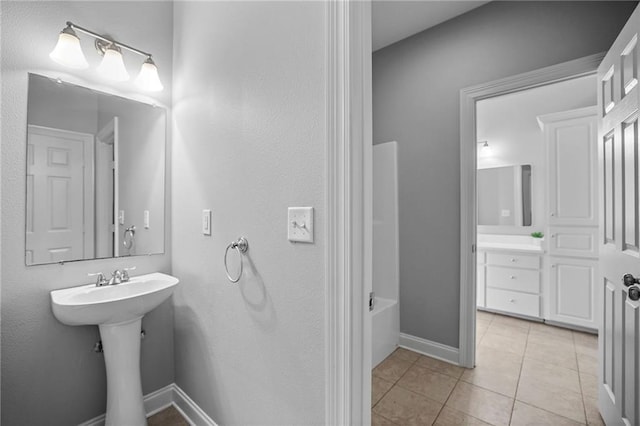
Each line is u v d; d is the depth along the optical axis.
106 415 1.42
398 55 2.51
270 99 1.12
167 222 1.77
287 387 1.07
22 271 1.30
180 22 1.73
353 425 0.88
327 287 0.91
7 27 1.26
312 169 0.97
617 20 1.61
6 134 1.26
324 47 0.93
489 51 2.04
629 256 1.21
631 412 1.22
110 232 1.56
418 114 2.40
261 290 1.17
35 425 1.33
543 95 3.01
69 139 1.44
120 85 1.60
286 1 1.07
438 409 1.70
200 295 1.53
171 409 1.72
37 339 1.34
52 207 1.38
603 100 1.48
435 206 2.31
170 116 1.78
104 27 1.54
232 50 1.32
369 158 0.91
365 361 0.90
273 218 1.11
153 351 1.71
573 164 2.82
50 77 1.38
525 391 1.87
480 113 3.47
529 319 3.14
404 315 2.48
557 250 2.91
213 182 1.43
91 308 1.19
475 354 2.22
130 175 1.63
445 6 2.08
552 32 1.80
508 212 3.71
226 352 1.36
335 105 0.89
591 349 2.45
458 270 2.20
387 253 2.56
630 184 1.21
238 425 1.30
